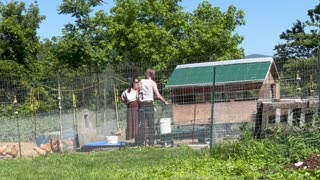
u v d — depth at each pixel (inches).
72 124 615.5
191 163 365.4
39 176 350.0
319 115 440.1
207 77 592.7
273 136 394.6
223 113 547.8
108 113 712.4
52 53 1165.1
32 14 1137.4
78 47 1131.3
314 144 372.5
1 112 804.6
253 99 568.1
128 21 1161.4
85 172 360.2
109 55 1147.9
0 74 1012.5
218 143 421.4
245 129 429.4
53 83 822.5
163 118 557.9
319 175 291.3
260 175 305.9
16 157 494.0
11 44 1092.5
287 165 337.4
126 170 361.1
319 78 494.6
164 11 1160.2
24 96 853.2
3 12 1122.0
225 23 1165.7
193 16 1182.9
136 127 524.1
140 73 761.6
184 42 1119.6
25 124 641.6
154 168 359.9
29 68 1090.7
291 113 443.2
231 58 1103.6
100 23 1176.2
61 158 453.7
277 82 590.9
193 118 572.1
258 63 588.7
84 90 779.4
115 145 523.5
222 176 317.1
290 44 1256.8
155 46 1122.0
